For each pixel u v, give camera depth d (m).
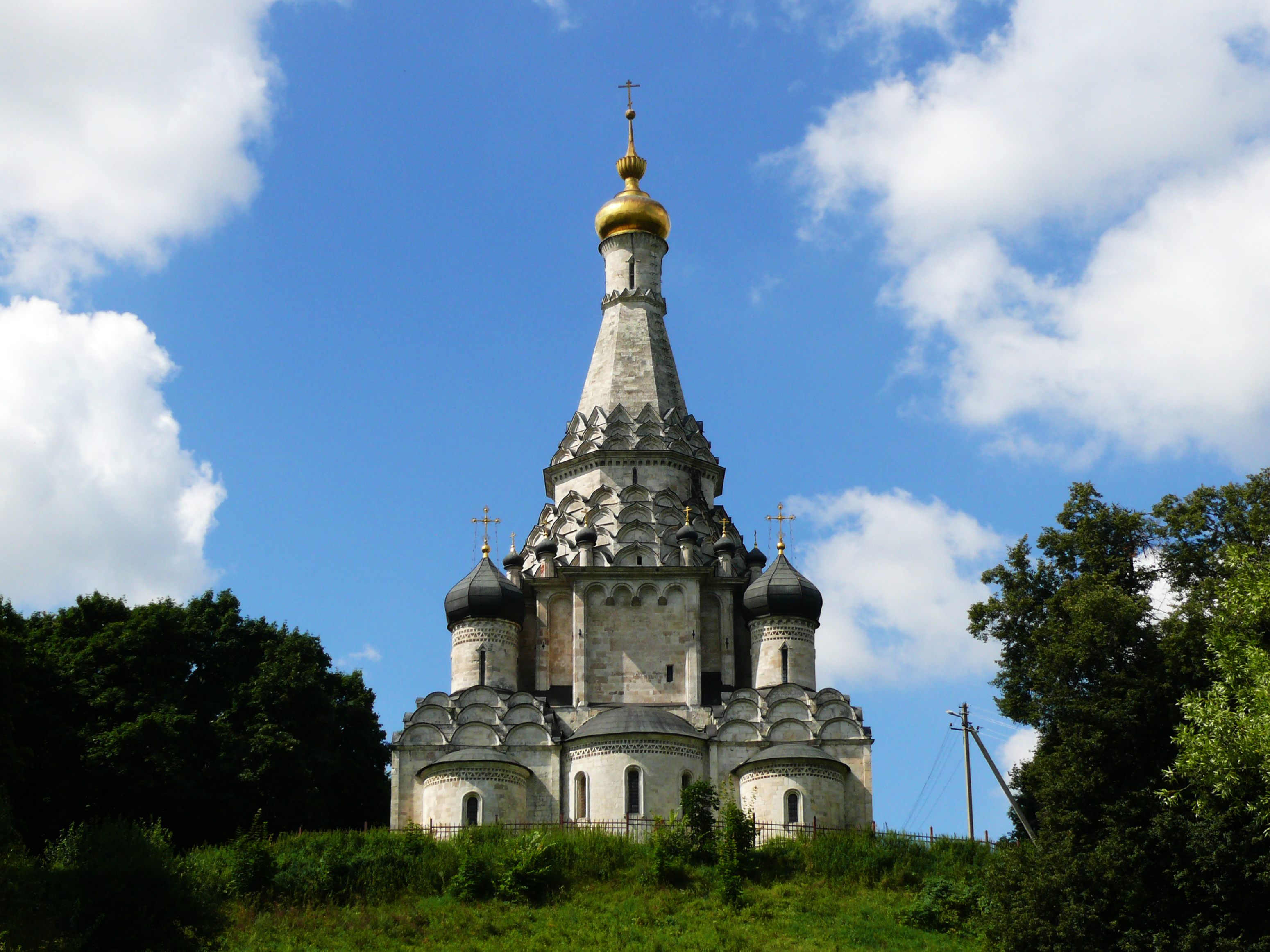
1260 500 63.91
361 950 54.28
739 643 81.75
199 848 66.50
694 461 86.25
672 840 63.56
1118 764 55.59
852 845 64.62
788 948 54.78
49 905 47.62
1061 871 51.84
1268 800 47.84
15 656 58.53
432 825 71.25
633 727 72.12
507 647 79.88
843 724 74.38
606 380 88.19
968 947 55.12
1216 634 51.88
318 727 75.31
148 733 67.75
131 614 75.12
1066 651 58.47
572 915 58.38
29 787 67.25
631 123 95.25
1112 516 66.00
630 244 91.69
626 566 79.12
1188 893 50.19
